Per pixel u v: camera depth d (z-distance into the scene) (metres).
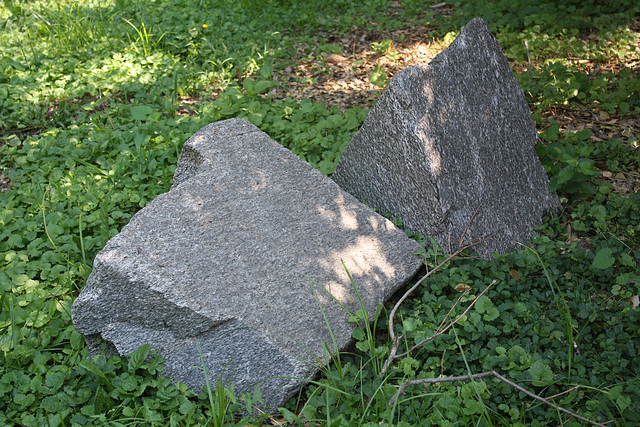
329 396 2.56
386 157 3.46
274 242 2.95
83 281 3.31
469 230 3.34
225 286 2.70
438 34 6.57
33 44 6.46
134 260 2.60
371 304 2.94
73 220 3.70
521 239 3.52
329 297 2.85
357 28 6.96
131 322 2.67
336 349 2.57
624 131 4.55
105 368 2.59
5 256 3.44
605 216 3.57
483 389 2.49
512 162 3.62
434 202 3.25
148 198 4.07
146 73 5.75
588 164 3.59
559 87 4.99
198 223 2.87
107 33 6.66
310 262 2.94
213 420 2.35
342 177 3.86
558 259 3.29
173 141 4.53
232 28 6.73
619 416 2.41
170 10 7.21
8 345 2.84
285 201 3.15
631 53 5.77
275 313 2.70
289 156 3.39
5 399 2.59
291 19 7.02
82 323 2.62
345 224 3.18
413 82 3.25
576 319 2.93
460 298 2.99
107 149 4.59
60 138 4.73
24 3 7.68
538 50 5.94
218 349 2.64
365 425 2.32
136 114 4.84
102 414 2.44
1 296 3.00
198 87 5.62
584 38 6.22
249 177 3.19
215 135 3.37
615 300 3.03
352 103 5.40
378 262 3.09
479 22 3.59
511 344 2.78
